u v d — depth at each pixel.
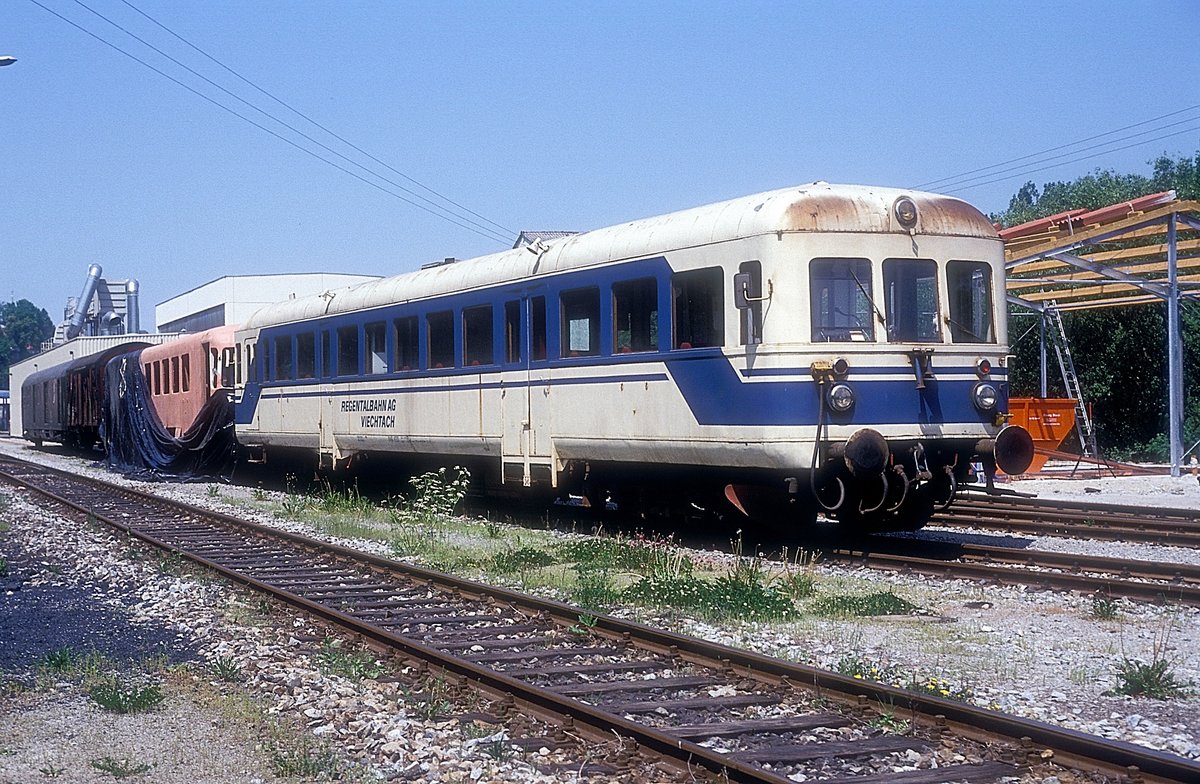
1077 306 27.50
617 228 14.86
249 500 22.14
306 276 58.22
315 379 21.64
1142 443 30.95
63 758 6.21
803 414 12.03
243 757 6.19
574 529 15.99
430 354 18.23
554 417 15.41
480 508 19.31
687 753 5.79
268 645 9.03
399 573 12.41
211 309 61.44
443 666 7.92
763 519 13.68
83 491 24.53
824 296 12.23
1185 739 6.10
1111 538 14.34
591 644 8.88
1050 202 37.66
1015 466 12.88
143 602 11.09
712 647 7.99
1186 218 21.66
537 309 15.80
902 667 7.87
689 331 13.22
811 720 6.52
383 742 6.30
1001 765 5.74
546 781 5.66
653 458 13.91
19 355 158.75
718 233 12.78
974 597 10.58
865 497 13.07
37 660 8.59
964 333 12.95
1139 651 8.28
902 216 12.59
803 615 9.87
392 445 19.27
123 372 32.84
